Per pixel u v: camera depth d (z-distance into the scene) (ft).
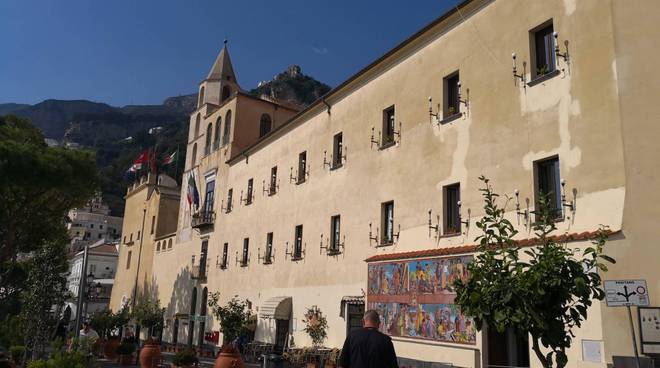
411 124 76.89
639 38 49.29
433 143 71.82
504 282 28.02
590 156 50.55
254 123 154.51
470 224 63.00
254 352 106.01
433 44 75.15
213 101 177.17
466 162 65.41
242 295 123.34
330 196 94.89
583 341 46.11
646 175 46.11
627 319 43.65
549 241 29.91
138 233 215.51
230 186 144.77
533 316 26.66
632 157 47.11
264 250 117.29
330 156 97.04
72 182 120.37
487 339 55.52
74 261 353.72
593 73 51.78
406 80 79.77
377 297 73.05
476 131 64.75
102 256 338.75
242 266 126.93
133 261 214.69
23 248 140.05
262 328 110.32
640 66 48.65
